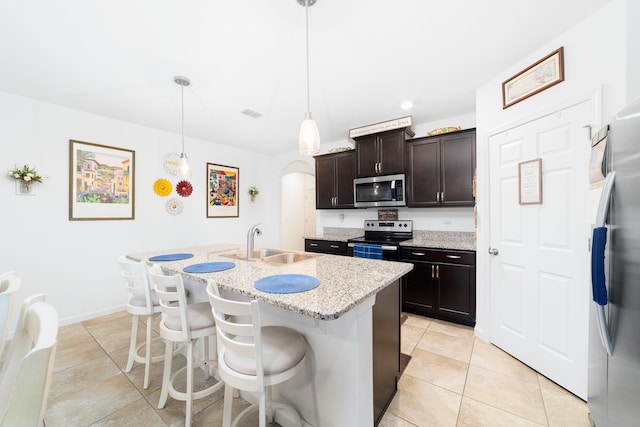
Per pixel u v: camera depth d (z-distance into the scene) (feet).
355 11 4.96
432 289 9.48
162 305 4.94
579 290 5.37
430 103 9.25
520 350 6.69
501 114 7.22
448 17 5.14
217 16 5.04
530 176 6.33
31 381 1.74
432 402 5.33
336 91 8.29
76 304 9.43
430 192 10.42
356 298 3.61
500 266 7.27
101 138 10.02
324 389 4.29
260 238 16.28
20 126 8.34
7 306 3.31
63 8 4.79
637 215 2.99
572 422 4.77
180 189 12.38
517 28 5.46
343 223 14.11
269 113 9.99
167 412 5.15
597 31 4.98
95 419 4.96
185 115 10.09
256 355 3.28
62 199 9.14
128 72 7.03
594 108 5.01
